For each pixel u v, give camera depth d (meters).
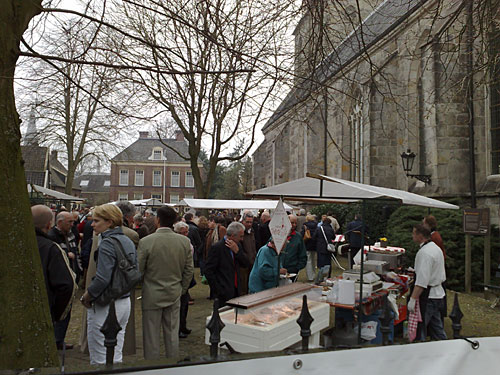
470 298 9.48
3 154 2.55
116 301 3.59
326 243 10.29
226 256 5.54
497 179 12.59
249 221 7.61
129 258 3.59
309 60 5.44
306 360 1.91
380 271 6.00
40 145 21.91
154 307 4.18
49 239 3.81
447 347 2.26
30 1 2.78
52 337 2.67
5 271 2.47
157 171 59.06
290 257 6.99
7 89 2.61
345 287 4.72
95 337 3.53
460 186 13.59
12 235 2.52
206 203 10.35
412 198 5.54
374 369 2.06
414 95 16.69
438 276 5.09
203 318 7.18
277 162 36.44
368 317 5.06
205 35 3.97
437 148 13.81
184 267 4.46
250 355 1.82
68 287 3.65
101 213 3.63
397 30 16.73
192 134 11.65
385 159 18.73
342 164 23.34
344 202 5.73
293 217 7.09
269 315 3.55
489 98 13.11
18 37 2.70
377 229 12.73
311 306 4.00
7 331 2.41
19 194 2.62
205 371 1.69
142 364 1.62
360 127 21.62
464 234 10.62
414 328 5.12
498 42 6.48
